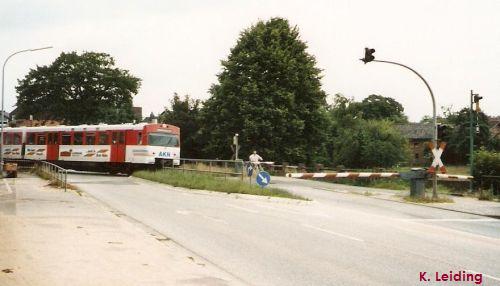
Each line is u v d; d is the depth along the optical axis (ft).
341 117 261.24
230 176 93.91
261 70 151.74
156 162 119.44
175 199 70.28
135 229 40.93
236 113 151.64
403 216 56.95
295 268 29.73
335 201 71.92
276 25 159.43
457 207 67.77
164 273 26.18
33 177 105.81
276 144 147.54
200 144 193.88
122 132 123.54
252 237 40.09
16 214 47.14
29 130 144.87
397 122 356.38
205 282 24.54
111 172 127.85
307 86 153.28
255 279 27.04
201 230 43.21
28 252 29.89
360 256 33.50
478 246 38.55
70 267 26.55
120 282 23.97
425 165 270.67
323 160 218.79
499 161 94.79
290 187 94.48
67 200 61.72
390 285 26.35
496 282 27.53
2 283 22.77
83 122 237.25
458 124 244.42
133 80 241.14
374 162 205.67
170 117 198.70
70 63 230.68
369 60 76.48
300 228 45.21
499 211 63.98
